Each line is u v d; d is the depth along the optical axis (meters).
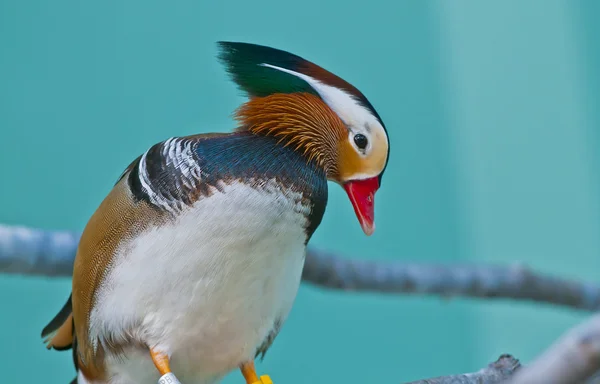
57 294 10.30
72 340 6.39
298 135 5.70
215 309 5.48
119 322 5.54
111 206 5.59
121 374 5.90
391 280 8.59
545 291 9.23
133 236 5.41
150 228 5.36
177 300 5.41
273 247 5.39
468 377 5.62
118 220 5.48
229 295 5.44
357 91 6.01
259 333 5.77
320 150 5.79
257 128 5.72
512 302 9.49
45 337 6.52
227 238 5.30
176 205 5.33
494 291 9.02
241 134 5.67
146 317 5.50
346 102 5.93
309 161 5.69
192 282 5.36
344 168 5.96
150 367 5.82
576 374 3.48
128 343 5.63
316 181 5.62
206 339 5.66
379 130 5.95
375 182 6.00
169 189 5.36
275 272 5.50
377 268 8.58
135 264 5.40
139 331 5.56
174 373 5.92
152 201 5.38
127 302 5.48
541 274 9.24
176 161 5.42
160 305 5.44
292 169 5.54
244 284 5.43
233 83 5.93
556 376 3.50
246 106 5.84
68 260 7.33
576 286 9.30
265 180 5.41
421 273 8.76
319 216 5.61
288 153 5.62
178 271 5.34
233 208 5.30
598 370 3.47
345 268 8.41
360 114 5.93
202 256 5.31
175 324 5.50
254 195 5.34
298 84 5.85
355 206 5.98
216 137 5.61
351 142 5.91
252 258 5.36
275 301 5.65
